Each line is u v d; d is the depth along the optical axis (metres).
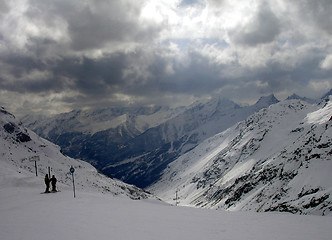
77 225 25.72
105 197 46.34
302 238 23.34
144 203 41.41
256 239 22.91
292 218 31.03
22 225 25.75
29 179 60.47
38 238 21.86
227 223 28.58
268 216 32.53
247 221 29.59
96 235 22.73
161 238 22.52
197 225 27.39
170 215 32.06
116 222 27.25
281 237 23.55
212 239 22.69
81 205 36.16
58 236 22.33
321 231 25.45
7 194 46.44
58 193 47.44
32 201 39.31
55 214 30.34
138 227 25.67
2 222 27.05
